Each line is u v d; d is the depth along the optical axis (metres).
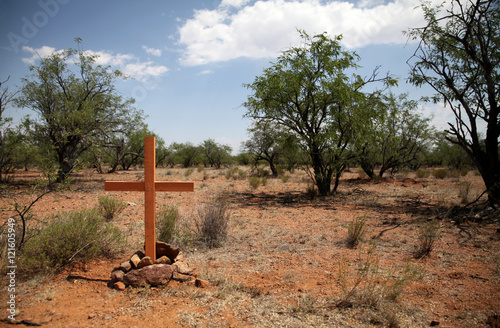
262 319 3.09
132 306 3.38
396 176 23.92
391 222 7.89
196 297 3.60
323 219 8.60
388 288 3.53
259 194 14.78
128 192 14.72
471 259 4.91
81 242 4.64
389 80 13.03
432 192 14.05
